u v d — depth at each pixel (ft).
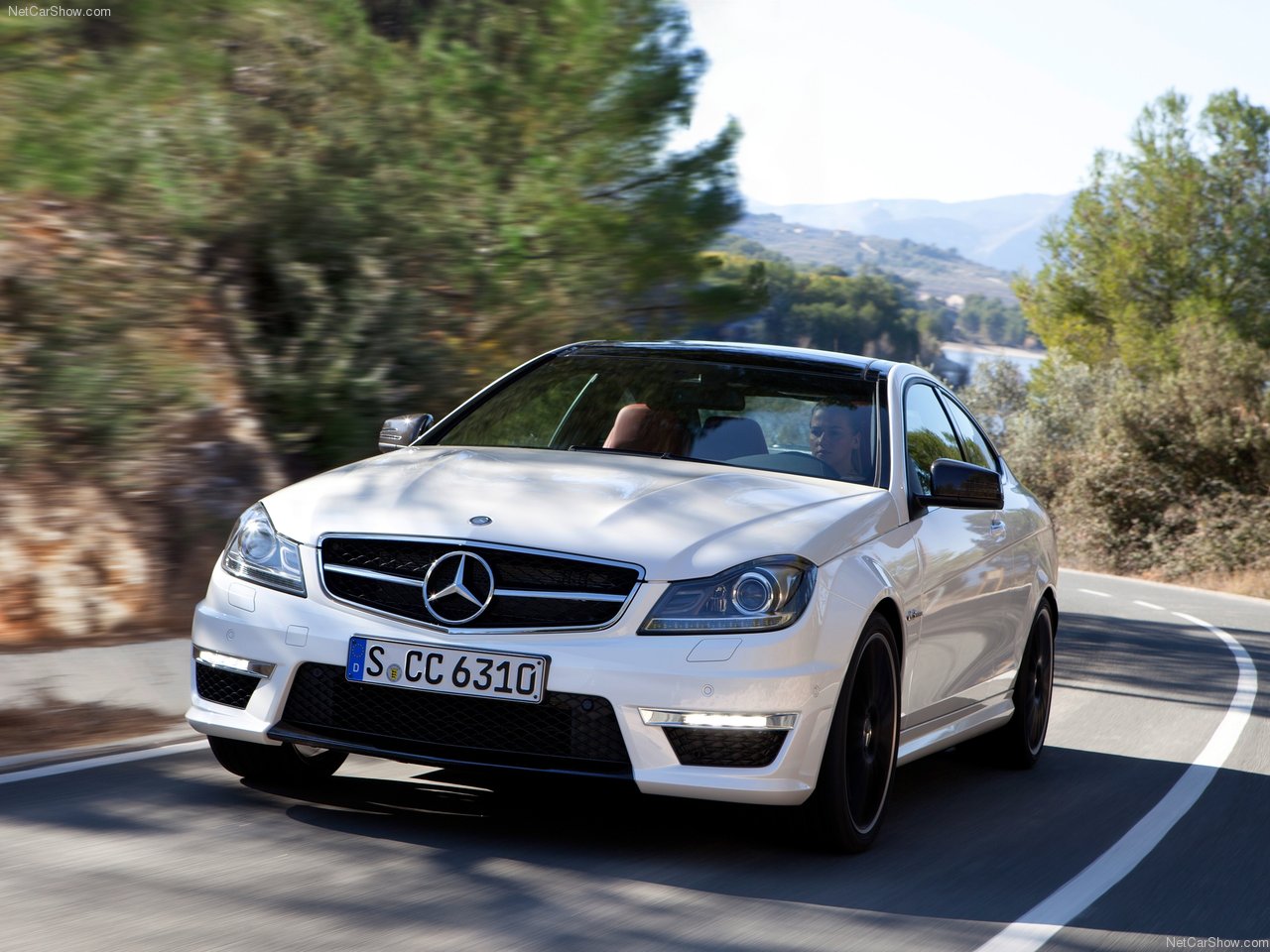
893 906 13.29
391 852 13.41
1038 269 180.24
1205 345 118.62
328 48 34.45
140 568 25.27
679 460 16.74
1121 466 116.37
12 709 18.01
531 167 36.42
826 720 13.80
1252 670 37.40
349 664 13.57
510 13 37.32
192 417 27.63
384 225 33.01
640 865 13.73
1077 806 19.08
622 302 37.68
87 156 24.58
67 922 10.80
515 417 18.24
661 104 37.19
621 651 13.20
